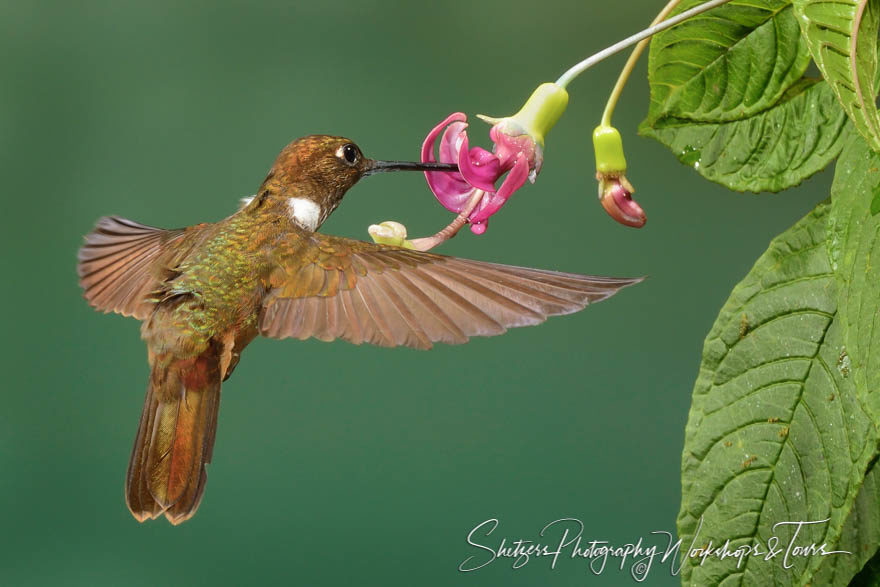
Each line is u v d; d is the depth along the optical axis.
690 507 2.48
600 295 2.48
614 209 2.50
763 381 2.48
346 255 2.52
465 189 2.50
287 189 2.54
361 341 2.50
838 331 2.48
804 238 2.48
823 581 2.47
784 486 2.47
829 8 2.45
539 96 2.50
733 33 2.50
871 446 2.47
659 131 2.51
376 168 2.55
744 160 2.50
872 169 2.46
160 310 2.53
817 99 2.50
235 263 2.53
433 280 2.50
